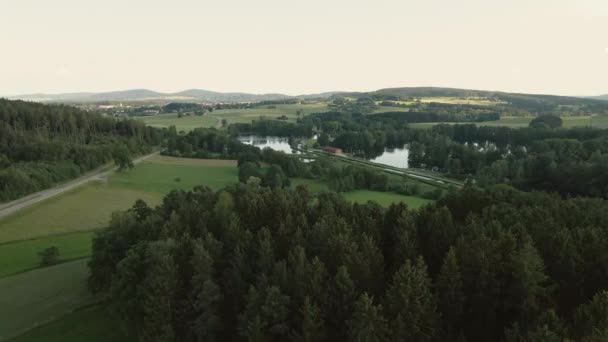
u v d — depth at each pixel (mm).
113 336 46031
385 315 36125
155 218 59156
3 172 105688
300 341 36156
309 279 39062
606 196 116500
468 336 38156
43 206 95875
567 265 40812
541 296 39250
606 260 40781
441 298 38594
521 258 37906
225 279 44938
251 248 48094
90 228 86000
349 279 38094
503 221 53562
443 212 51906
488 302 38938
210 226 56562
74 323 48688
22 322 48656
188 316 42438
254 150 191125
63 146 143125
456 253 41938
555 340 28188
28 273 62438
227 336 42594
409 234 48250
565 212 59844
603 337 26703
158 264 42844
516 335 31359
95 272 53438
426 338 35094
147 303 41188
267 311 37188
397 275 36312
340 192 122500
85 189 114812
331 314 38031
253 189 79875
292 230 51719
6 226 82250
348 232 47625
